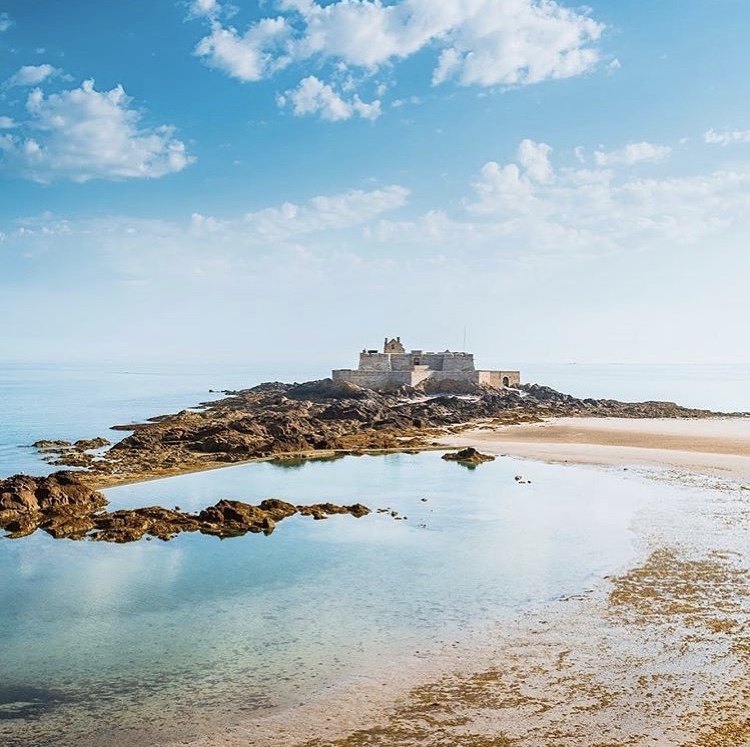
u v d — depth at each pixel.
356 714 16.03
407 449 61.53
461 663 18.64
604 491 42.53
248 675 18.12
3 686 17.66
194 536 32.12
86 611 22.75
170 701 16.81
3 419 91.56
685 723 15.37
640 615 21.89
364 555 29.09
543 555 28.80
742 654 18.92
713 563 27.19
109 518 33.47
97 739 15.15
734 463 53.00
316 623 21.64
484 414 92.62
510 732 15.12
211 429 63.72
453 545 30.55
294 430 66.50
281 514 36.00
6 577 26.12
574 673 17.92
